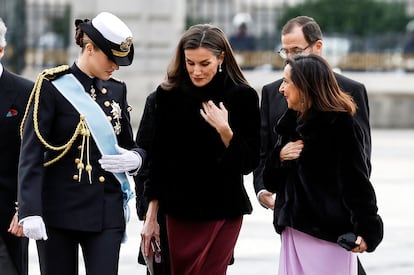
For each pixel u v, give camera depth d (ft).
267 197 64.34
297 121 56.39
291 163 56.34
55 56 222.28
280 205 57.88
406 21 284.20
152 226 59.67
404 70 232.73
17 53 219.41
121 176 58.65
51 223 57.57
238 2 316.60
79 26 57.82
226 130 57.31
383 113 231.91
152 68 218.38
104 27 56.85
